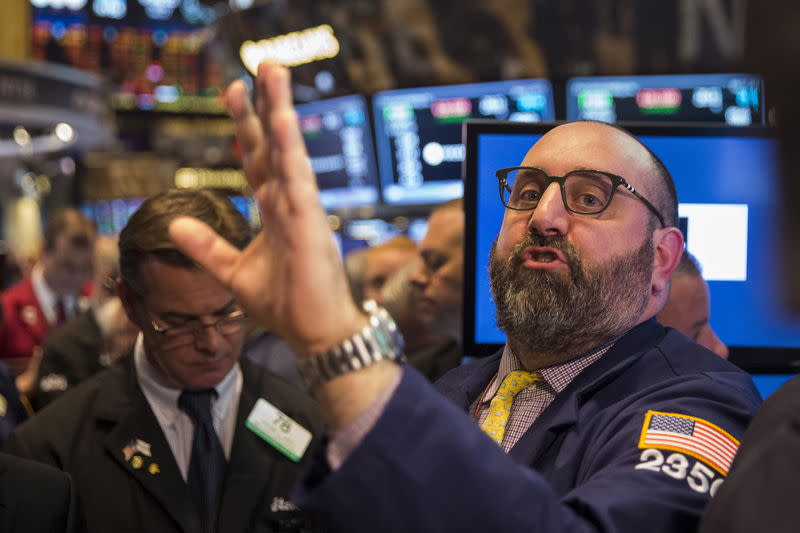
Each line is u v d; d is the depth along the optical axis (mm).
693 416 1100
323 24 7312
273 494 1745
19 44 11664
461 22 6914
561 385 1266
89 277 4590
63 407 1812
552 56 6574
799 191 519
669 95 2865
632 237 1237
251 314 873
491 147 1603
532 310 1219
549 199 1227
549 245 1227
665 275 1324
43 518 1502
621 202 1238
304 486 869
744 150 1580
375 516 831
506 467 866
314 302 839
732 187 1584
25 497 1500
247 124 871
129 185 14078
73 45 13805
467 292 1612
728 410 1132
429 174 3820
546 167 1273
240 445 1776
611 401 1219
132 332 3238
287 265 838
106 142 10805
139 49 14203
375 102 3826
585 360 1264
